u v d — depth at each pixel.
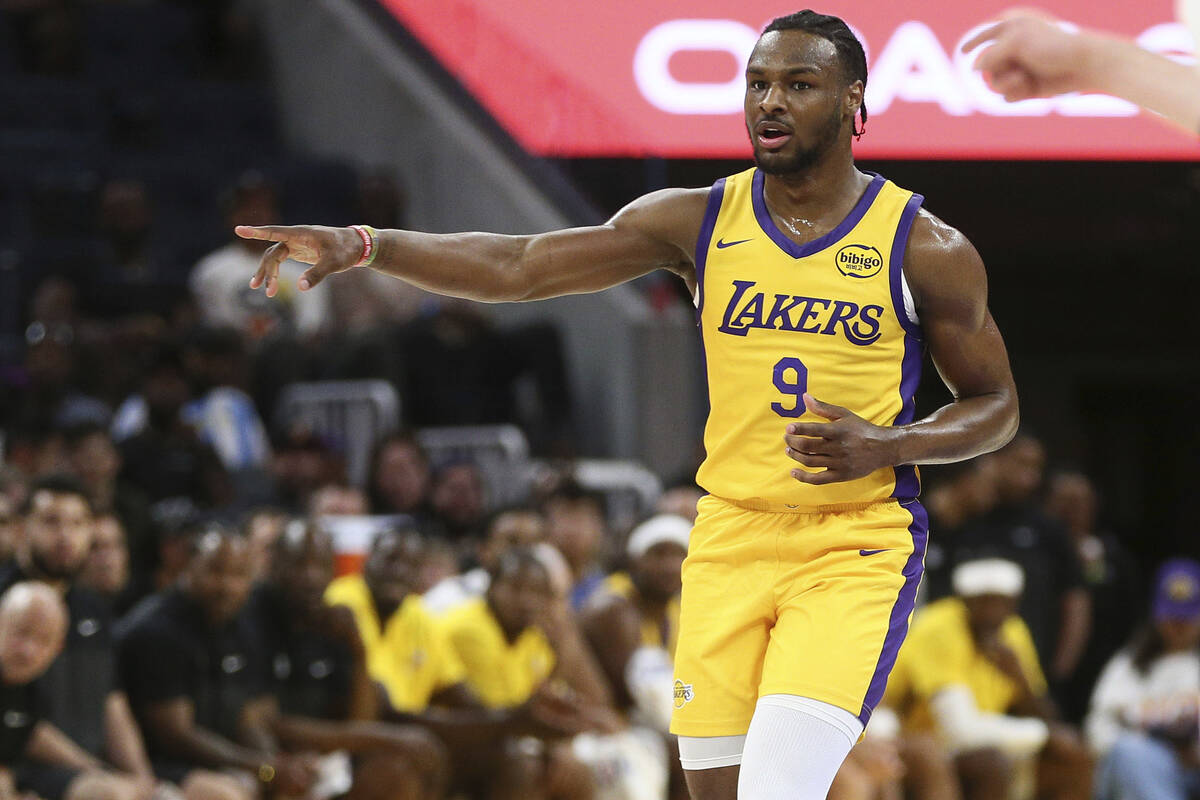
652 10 35.22
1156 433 44.94
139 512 22.59
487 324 33.03
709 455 10.55
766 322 10.23
